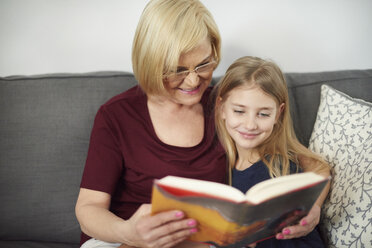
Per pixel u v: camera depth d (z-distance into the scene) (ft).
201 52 3.28
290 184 2.45
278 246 3.28
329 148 3.93
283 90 3.67
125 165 3.70
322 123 4.15
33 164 4.16
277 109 3.67
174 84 3.42
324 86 4.39
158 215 2.52
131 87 4.41
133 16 4.93
